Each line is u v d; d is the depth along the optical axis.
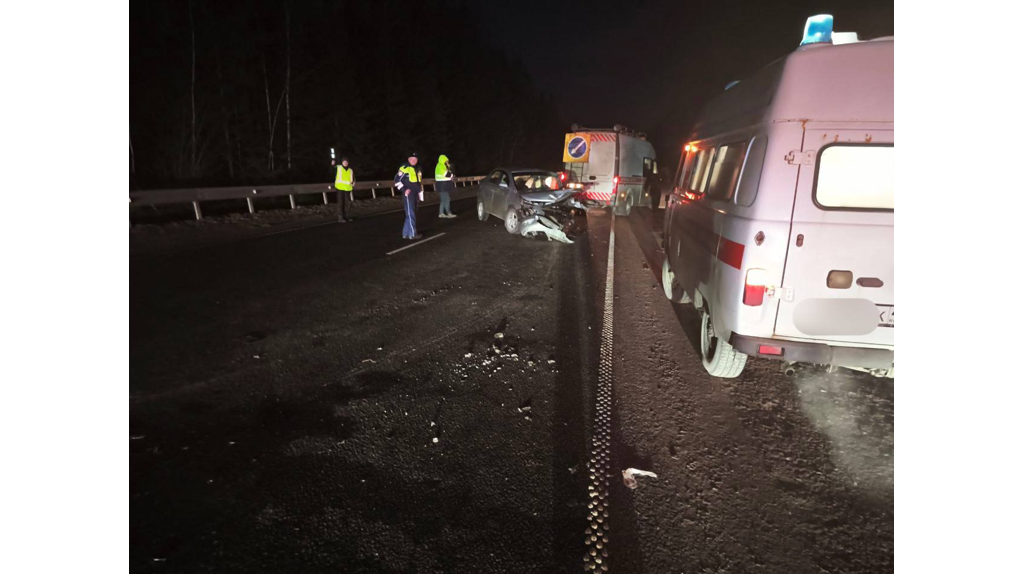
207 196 12.42
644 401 3.82
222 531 2.36
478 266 8.30
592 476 2.88
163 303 5.69
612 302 6.53
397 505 2.59
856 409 3.77
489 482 2.79
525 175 12.04
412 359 4.44
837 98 3.05
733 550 2.38
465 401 3.70
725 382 4.21
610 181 15.71
